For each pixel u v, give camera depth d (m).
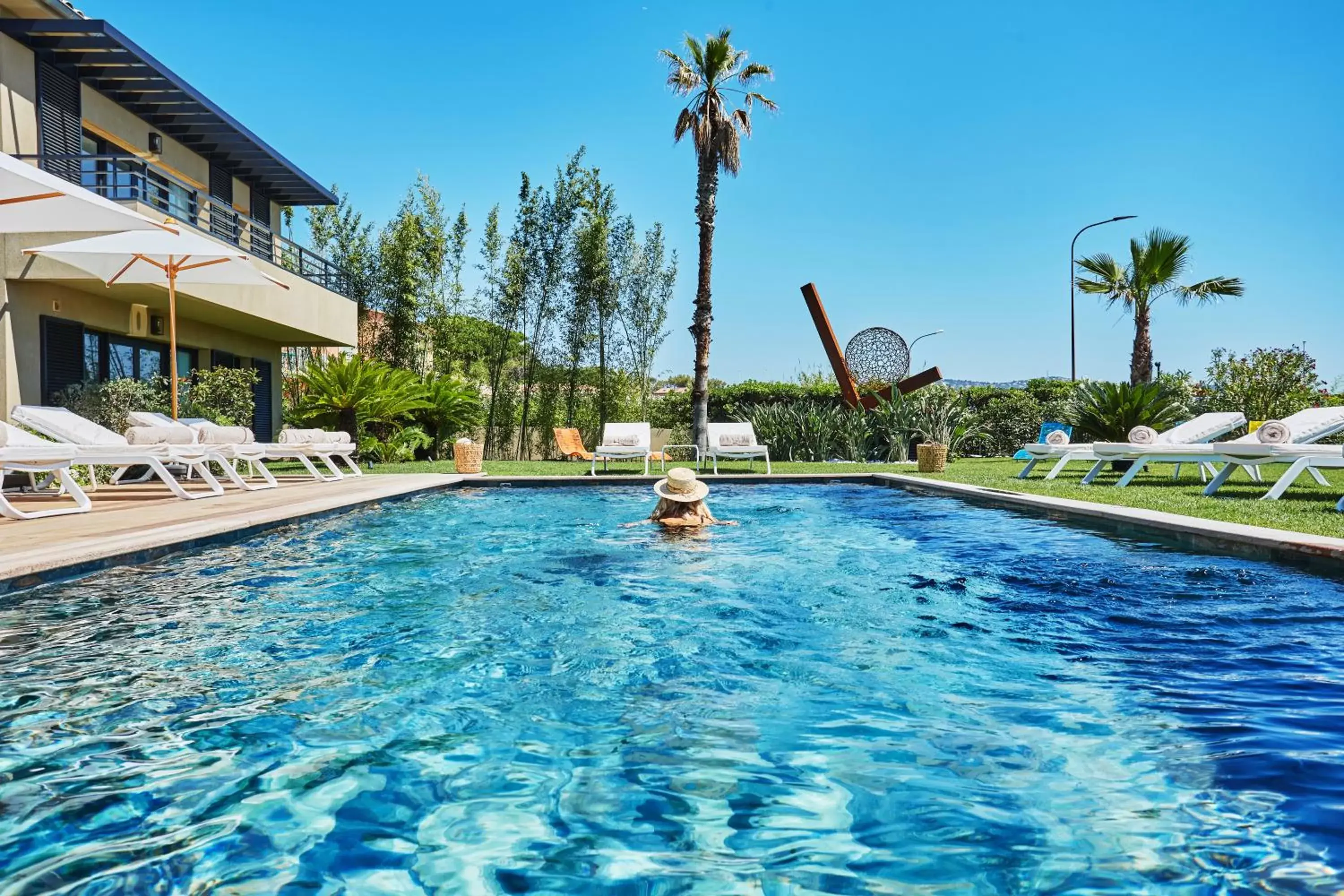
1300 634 3.10
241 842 1.56
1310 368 15.07
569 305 17.45
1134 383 16.69
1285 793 1.75
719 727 2.20
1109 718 2.24
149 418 8.51
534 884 1.41
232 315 12.49
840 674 2.67
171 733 2.12
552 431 18.02
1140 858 1.48
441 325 18.28
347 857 1.50
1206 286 16.41
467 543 5.50
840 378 16.92
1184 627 3.23
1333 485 8.45
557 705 2.37
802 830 1.61
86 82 11.41
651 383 18.22
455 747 2.05
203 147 14.34
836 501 8.62
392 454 15.38
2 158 5.54
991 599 3.77
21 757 1.96
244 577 4.26
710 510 7.69
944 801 1.74
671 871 1.46
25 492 7.99
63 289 10.12
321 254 19.06
